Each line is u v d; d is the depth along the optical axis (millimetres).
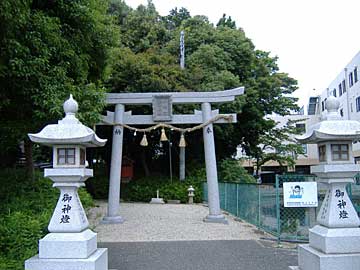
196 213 16797
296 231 10141
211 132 14359
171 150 25594
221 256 8289
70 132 5875
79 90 9055
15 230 6723
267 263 7594
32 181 10812
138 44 25766
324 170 6086
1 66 7250
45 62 8078
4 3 6348
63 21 9102
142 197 23516
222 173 23922
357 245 5852
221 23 29594
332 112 6363
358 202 9867
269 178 36344
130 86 20422
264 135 28531
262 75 26312
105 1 11242
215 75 22344
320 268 5711
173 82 20828
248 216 13367
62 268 5590
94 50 10625
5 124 9234
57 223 5855
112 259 8086
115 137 14234
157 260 7973
